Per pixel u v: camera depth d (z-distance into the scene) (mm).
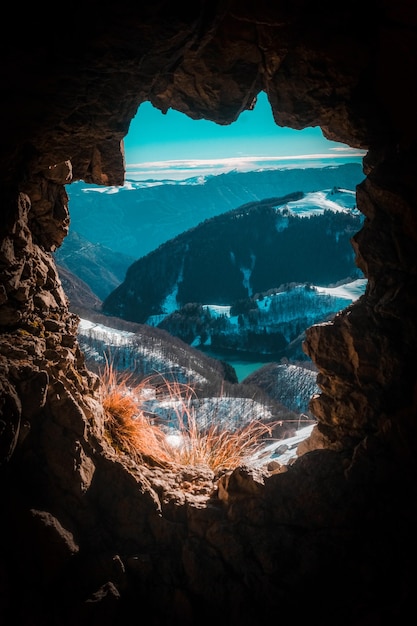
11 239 3109
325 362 3570
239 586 2928
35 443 2963
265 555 3004
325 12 3105
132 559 2934
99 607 2691
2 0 2375
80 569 2830
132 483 3209
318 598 2896
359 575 2928
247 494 3309
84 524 2955
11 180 2994
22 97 2693
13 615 2592
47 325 3492
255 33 3180
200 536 3150
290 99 3418
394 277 3404
